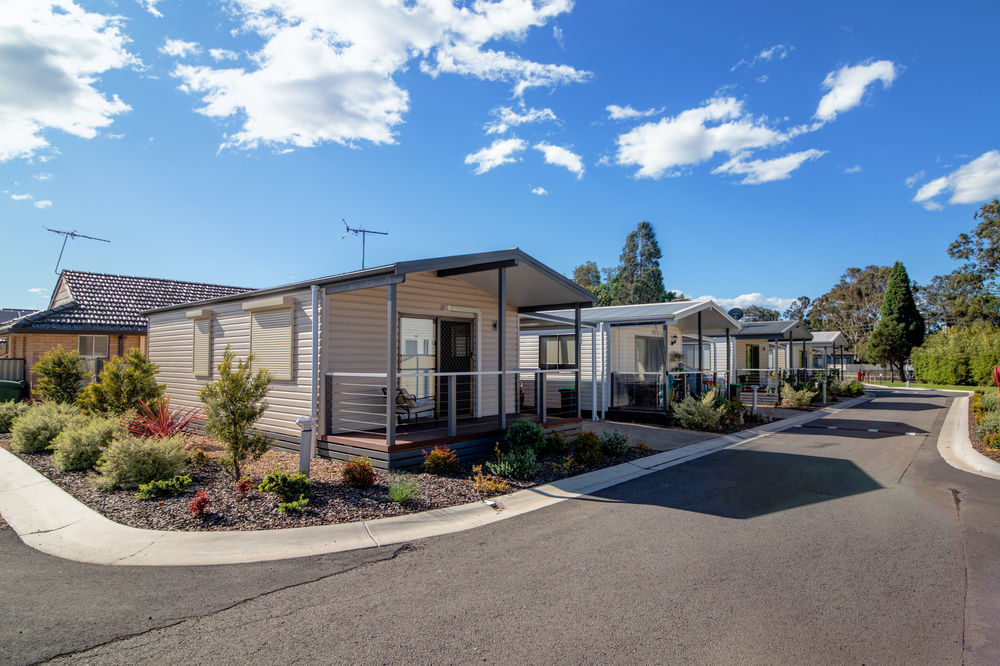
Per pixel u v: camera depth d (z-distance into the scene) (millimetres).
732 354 21688
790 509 6312
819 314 58781
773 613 3707
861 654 3197
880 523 5758
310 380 8680
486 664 3086
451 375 8125
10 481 7125
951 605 3828
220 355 10891
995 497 6848
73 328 15422
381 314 9375
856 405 20172
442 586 4156
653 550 4945
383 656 3156
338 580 4266
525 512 6191
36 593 3992
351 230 14883
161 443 6961
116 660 3092
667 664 3092
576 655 3178
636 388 14812
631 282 53281
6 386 14125
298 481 6152
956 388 30656
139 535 5137
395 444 7508
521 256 8719
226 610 3734
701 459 9500
